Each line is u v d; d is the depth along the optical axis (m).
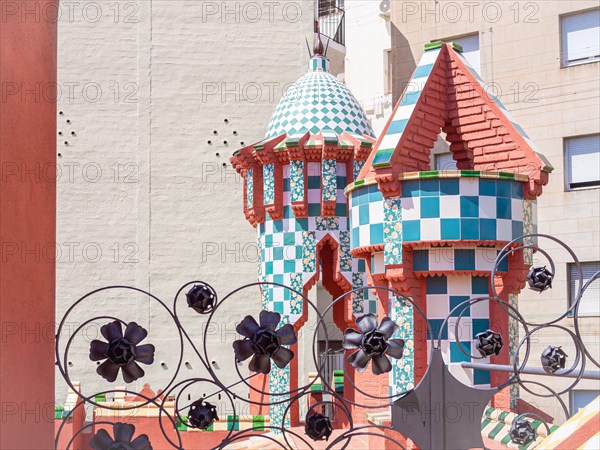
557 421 19.70
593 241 20.53
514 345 10.77
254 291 21.16
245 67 21.67
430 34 23.53
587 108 20.94
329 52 25.33
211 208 21.30
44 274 5.79
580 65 21.09
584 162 21.05
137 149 21.34
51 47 6.19
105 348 5.29
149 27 21.61
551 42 21.48
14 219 5.08
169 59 21.56
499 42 22.22
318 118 15.52
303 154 14.95
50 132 6.12
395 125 10.82
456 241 10.27
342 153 15.07
